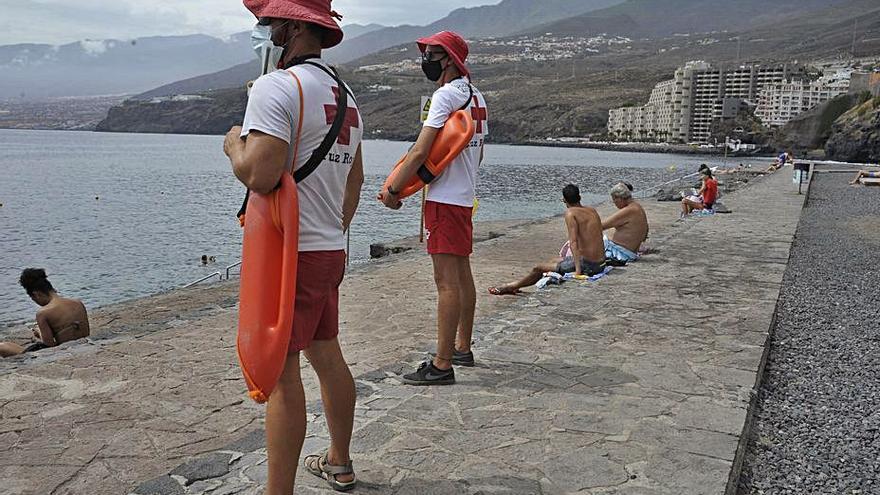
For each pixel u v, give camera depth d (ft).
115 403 15.51
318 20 9.05
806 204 71.46
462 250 14.56
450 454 11.41
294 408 9.18
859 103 350.43
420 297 26.99
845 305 25.08
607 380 15.10
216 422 14.57
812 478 11.74
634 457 11.35
